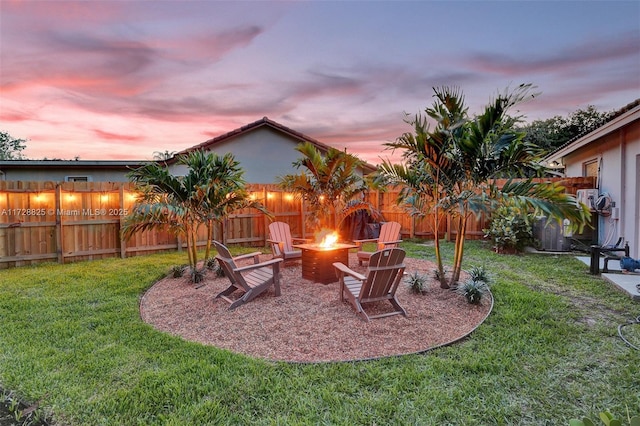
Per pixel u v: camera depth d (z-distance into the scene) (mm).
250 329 3877
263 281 4914
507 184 4535
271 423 2229
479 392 2570
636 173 6805
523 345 3314
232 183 6316
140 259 8039
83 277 6258
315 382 2709
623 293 4941
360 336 3643
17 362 3076
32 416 2371
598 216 8414
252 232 10148
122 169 13133
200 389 2592
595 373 2820
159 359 3094
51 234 7719
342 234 10281
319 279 5766
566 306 4375
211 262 6773
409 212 5555
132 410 2371
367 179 5973
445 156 4699
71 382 2736
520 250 8461
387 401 2443
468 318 4094
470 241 10281
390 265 4109
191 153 6383
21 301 4836
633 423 1440
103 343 3473
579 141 8570
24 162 11594
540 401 2463
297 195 9273
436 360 3031
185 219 5906
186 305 4730
